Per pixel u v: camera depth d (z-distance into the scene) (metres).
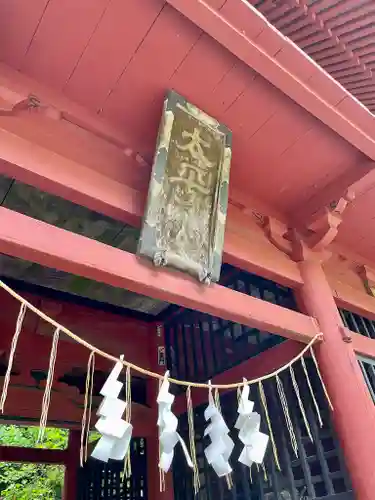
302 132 2.91
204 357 4.37
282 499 3.12
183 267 2.52
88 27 2.25
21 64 2.42
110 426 1.86
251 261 3.18
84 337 4.49
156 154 2.49
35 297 4.38
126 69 2.46
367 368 3.31
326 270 3.89
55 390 4.09
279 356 3.37
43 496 10.09
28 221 2.13
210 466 3.86
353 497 2.63
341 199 3.26
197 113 2.62
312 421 3.13
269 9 3.49
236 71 2.52
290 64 2.48
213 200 2.74
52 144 2.53
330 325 3.16
